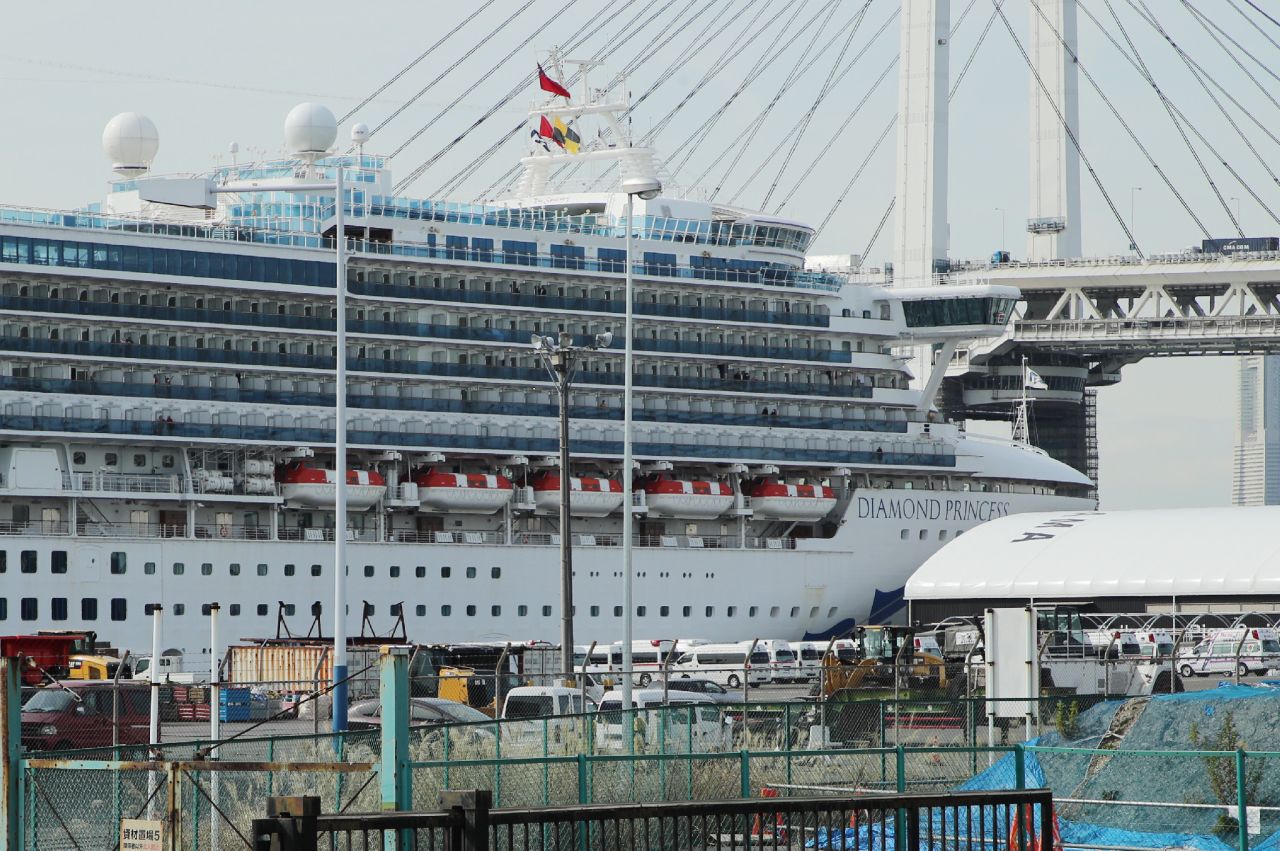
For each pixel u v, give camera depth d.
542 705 193.00
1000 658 170.75
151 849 100.69
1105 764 131.75
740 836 121.44
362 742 147.62
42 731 179.50
